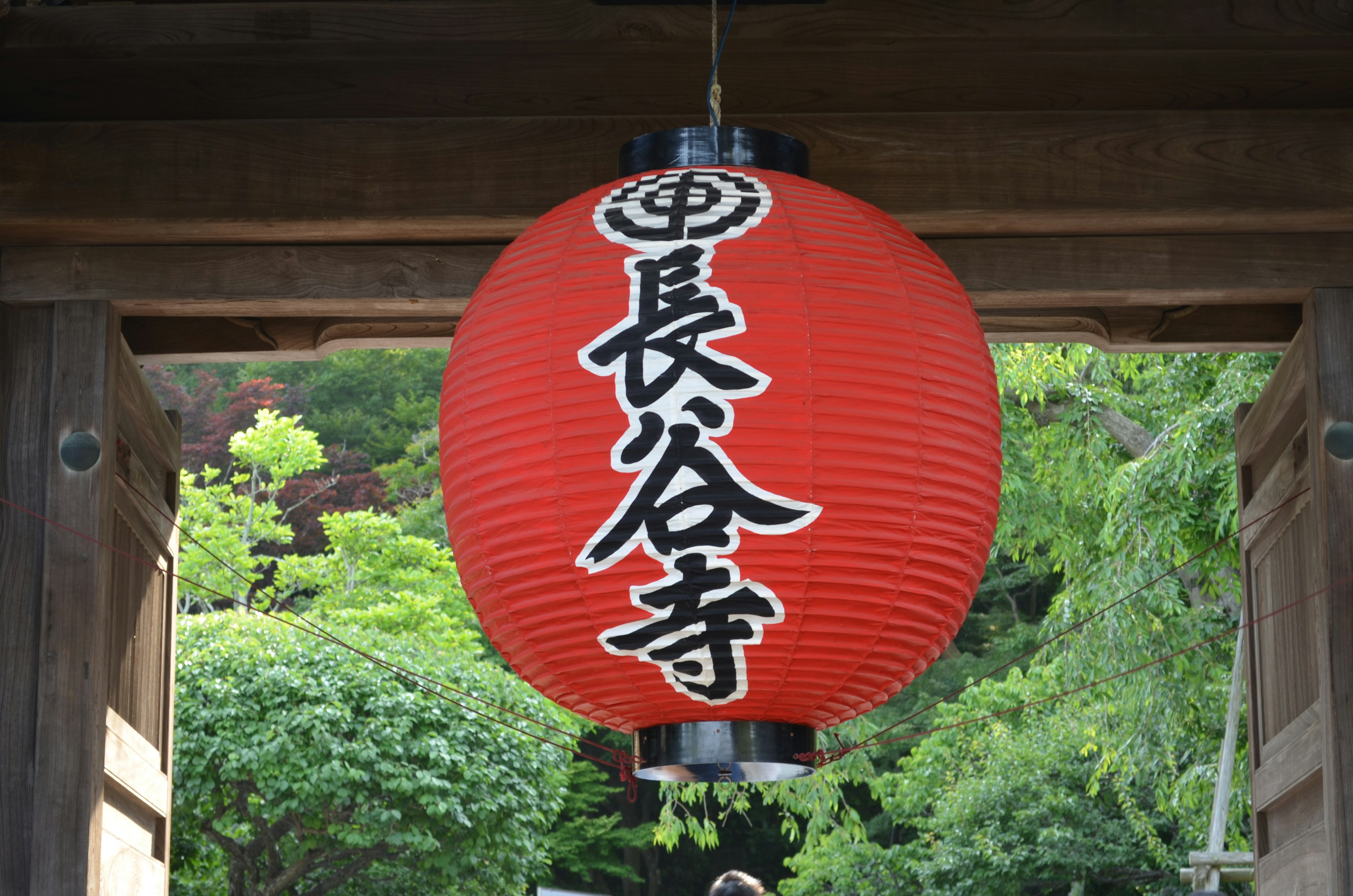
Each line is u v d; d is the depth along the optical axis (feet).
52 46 12.49
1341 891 12.13
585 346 7.85
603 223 8.40
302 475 67.15
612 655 7.91
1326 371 13.09
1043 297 13.74
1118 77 13.17
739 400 7.59
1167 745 30.83
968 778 40.52
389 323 15.42
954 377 8.16
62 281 13.37
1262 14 12.19
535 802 31.22
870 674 8.22
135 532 14.55
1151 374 33.09
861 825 31.07
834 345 7.79
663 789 30.22
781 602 7.65
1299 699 14.24
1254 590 16.10
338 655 30.63
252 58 12.81
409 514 61.31
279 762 29.25
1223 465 28.71
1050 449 35.47
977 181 12.95
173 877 33.88
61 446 12.90
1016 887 38.04
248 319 15.35
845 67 12.99
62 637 12.49
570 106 13.55
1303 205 12.81
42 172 12.95
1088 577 33.73
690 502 7.50
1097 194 12.88
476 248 13.79
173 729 16.15
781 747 8.39
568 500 7.70
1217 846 24.18
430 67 13.05
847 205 8.64
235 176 13.02
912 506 7.82
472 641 44.57
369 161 13.10
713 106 9.62
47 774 12.19
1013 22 12.21
